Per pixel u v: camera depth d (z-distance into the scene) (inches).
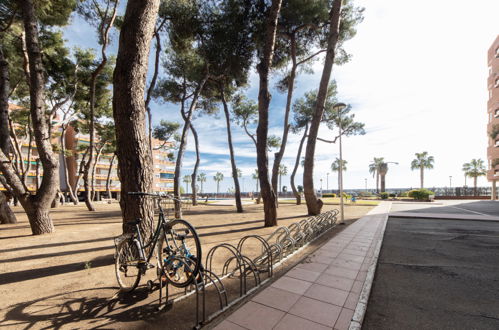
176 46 548.1
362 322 96.6
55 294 119.0
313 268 157.3
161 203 124.6
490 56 1236.5
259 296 115.7
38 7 398.9
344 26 587.5
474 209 641.6
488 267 169.8
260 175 351.3
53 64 584.1
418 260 187.9
